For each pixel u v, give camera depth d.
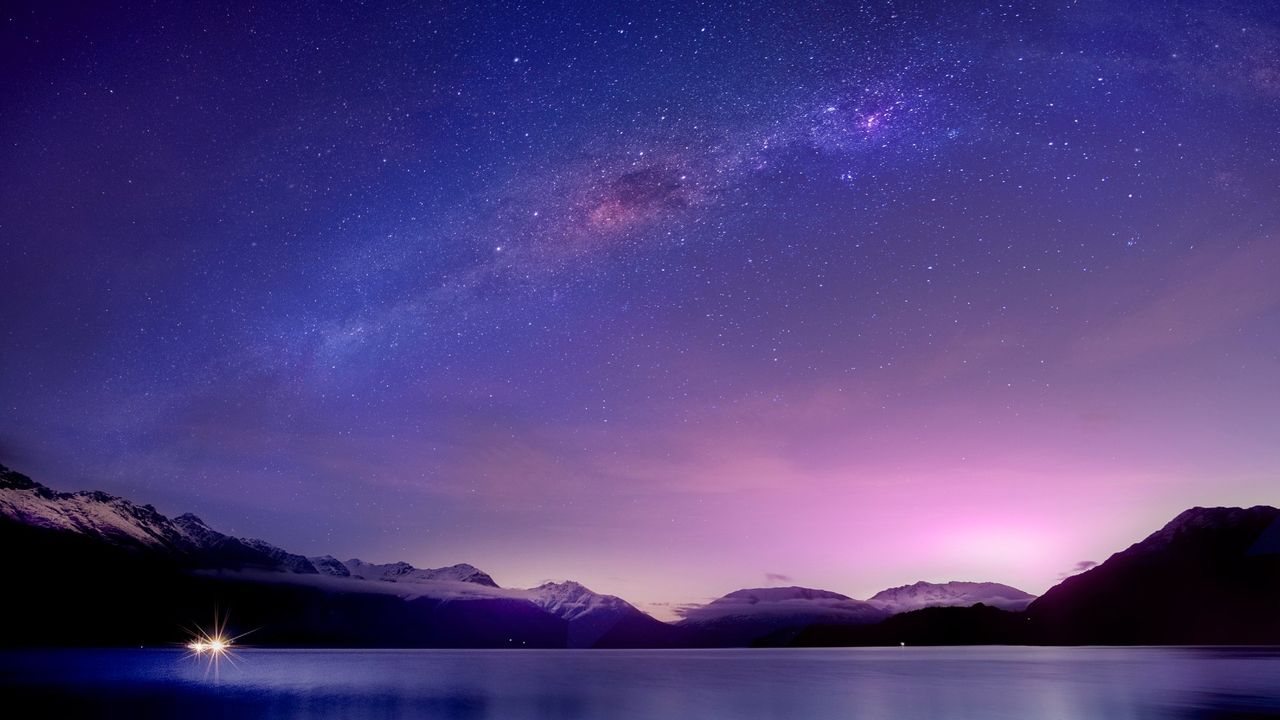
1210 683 59.25
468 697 52.22
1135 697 47.16
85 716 38.19
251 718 37.91
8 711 40.88
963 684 61.81
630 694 54.53
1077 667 91.50
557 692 56.75
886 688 58.16
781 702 46.62
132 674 81.12
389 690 59.25
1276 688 53.78
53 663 111.00
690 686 63.38
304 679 75.06
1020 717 36.59
